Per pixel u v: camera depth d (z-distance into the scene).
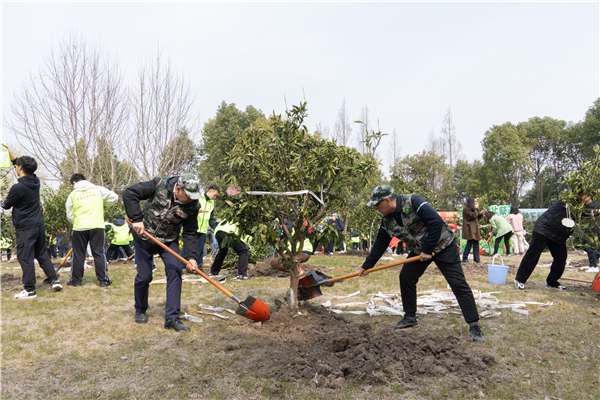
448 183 43.09
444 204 43.94
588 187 5.51
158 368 3.03
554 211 5.95
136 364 3.11
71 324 4.16
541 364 3.26
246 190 4.21
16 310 4.67
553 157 49.50
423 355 3.28
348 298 5.68
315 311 4.59
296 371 2.98
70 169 18.52
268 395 2.66
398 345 3.38
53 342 3.59
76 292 5.82
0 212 7.88
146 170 20.17
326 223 4.50
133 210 4.07
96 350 3.41
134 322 4.30
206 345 3.59
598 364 3.26
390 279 7.29
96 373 2.93
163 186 4.17
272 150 4.10
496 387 2.82
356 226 15.81
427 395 2.70
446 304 5.16
